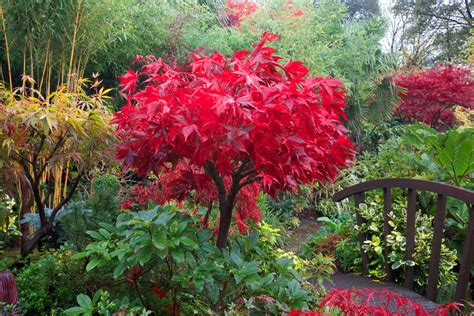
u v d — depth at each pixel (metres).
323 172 2.02
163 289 1.97
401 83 8.59
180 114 1.67
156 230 1.71
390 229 3.38
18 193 3.26
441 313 1.21
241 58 1.97
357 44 7.75
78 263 2.21
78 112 2.55
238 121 1.62
